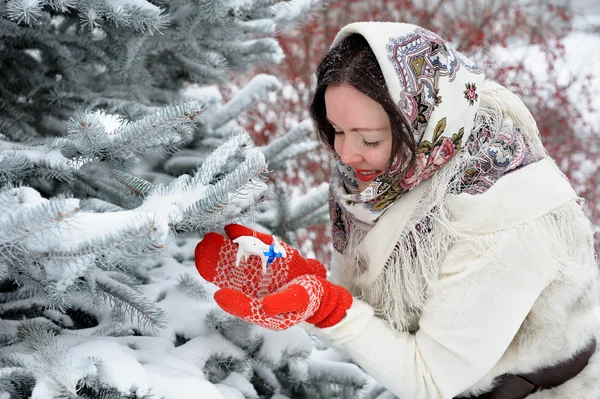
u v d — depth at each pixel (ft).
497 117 3.81
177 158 5.47
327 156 12.09
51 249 2.85
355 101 3.35
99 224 2.95
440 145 3.50
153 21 3.77
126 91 4.89
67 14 4.42
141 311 3.83
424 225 3.64
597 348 3.78
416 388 3.66
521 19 13.99
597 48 17.15
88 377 3.17
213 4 4.31
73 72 4.53
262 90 6.03
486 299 3.44
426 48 3.47
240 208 3.60
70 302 3.90
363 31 3.40
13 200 2.90
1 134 4.25
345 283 4.19
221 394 3.62
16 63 4.59
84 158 3.73
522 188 3.50
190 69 5.28
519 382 3.70
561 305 3.54
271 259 3.50
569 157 12.57
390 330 3.73
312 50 13.19
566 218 3.55
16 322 3.75
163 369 3.66
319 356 5.32
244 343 4.33
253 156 3.41
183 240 5.52
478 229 3.47
